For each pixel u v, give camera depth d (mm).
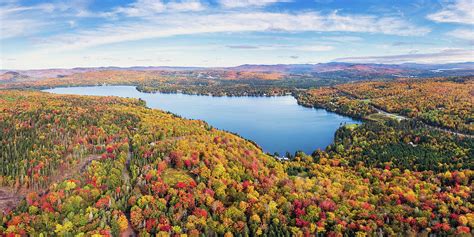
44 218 115875
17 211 123562
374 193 149500
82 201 127250
